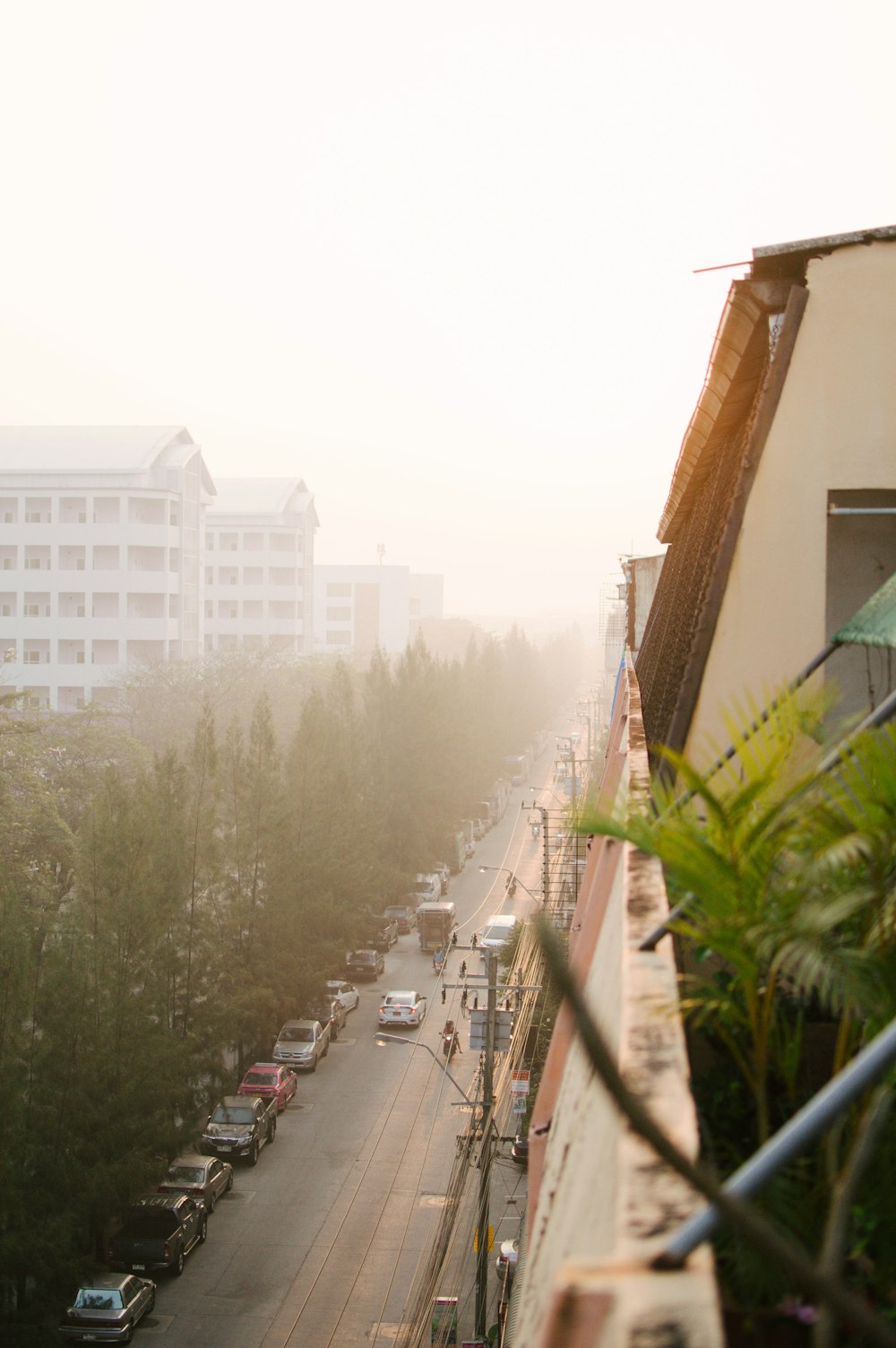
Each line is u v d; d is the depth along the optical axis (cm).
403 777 6172
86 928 2556
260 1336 2248
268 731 3919
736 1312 297
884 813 353
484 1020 2936
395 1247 2633
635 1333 148
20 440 8675
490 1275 2477
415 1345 2138
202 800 3556
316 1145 3250
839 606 740
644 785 476
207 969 3200
